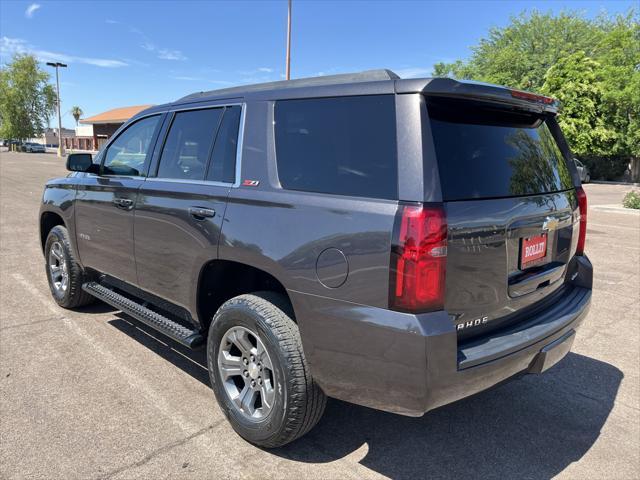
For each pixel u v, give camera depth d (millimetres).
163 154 3672
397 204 2268
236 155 3062
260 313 2742
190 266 3229
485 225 2416
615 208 15266
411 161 2277
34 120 69875
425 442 3051
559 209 3016
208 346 3127
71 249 4766
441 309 2250
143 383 3658
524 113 3000
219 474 2689
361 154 2471
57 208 4832
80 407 3307
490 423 3281
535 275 2811
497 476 2752
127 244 3842
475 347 2428
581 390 3754
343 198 2461
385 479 2697
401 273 2205
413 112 2334
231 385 3057
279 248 2641
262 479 2662
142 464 2750
